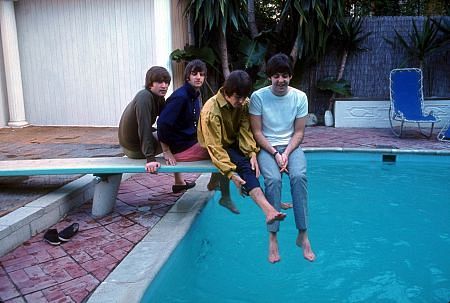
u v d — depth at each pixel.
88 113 7.81
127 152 3.60
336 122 7.84
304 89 8.50
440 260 2.87
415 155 5.62
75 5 7.45
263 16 9.34
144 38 7.33
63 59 7.70
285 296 2.45
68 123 7.91
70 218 3.33
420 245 3.10
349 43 7.96
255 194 2.49
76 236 2.95
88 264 2.50
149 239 2.83
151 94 3.25
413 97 7.01
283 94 2.77
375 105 7.66
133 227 3.10
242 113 2.82
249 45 8.02
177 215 3.31
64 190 3.58
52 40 7.65
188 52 7.40
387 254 2.96
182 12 7.82
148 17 7.24
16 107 7.71
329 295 2.46
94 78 7.66
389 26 8.10
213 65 7.76
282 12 7.71
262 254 2.98
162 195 3.90
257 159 2.74
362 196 4.25
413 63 8.10
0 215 2.92
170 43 7.24
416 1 10.47
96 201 3.37
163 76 3.21
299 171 2.59
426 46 7.52
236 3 7.62
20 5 7.62
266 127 2.82
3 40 7.50
